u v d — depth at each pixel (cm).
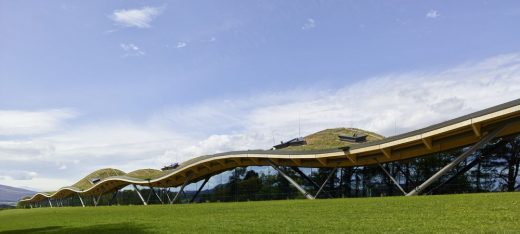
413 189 4006
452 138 3662
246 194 5616
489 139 3322
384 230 1064
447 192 3822
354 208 1841
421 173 4038
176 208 3105
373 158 4253
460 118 3306
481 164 3672
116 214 2795
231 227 1350
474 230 971
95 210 4019
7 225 2652
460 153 3822
